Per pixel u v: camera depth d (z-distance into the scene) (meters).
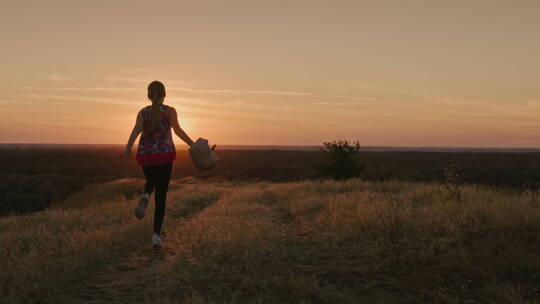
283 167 52.69
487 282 3.32
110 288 3.41
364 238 4.89
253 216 7.37
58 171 49.09
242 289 3.27
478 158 82.81
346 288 3.31
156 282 3.53
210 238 4.77
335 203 7.79
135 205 9.20
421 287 3.26
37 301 3.09
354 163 20.83
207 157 4.96
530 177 27.28
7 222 8.04
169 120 4.84
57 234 5.69
